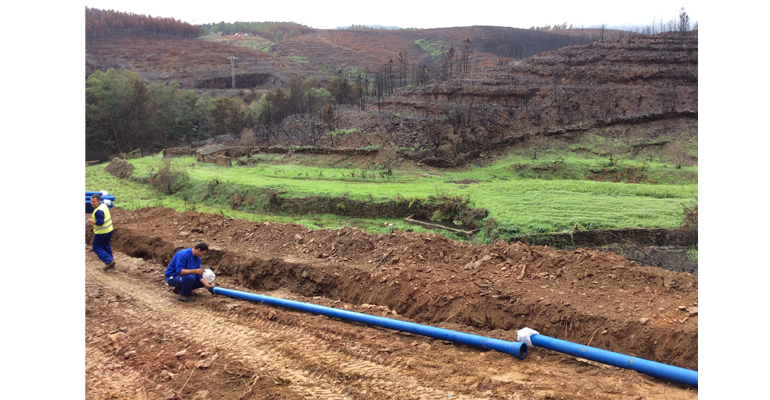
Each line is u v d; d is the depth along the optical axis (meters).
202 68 120.38
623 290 6.26
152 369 5.71
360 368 5.36
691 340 4.95
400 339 6.05
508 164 37.84
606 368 4.98
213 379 5.40
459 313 6.58
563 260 7.24
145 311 7.50
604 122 44.09
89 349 6.31
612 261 6.91
